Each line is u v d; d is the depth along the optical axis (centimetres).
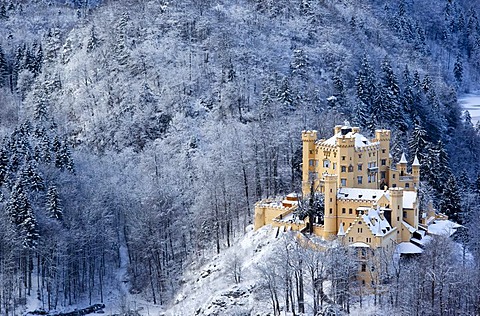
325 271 18012
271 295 17475
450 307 16575
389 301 17200
